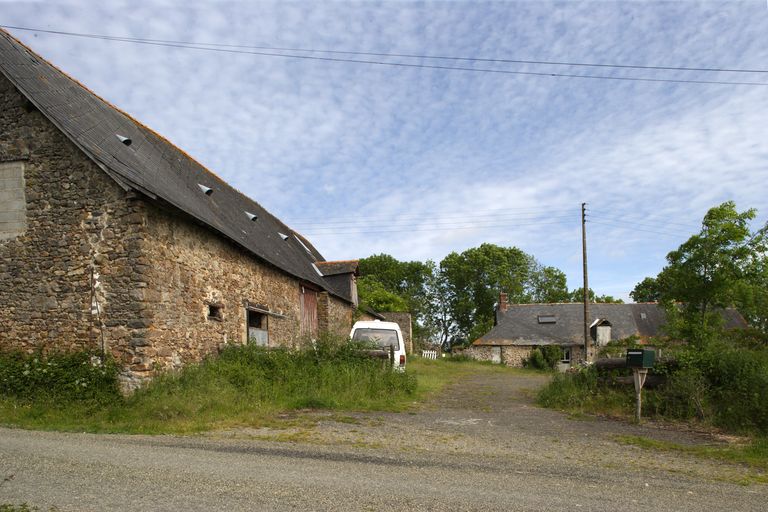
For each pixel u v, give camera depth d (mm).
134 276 9805
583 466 6094
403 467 5746
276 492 4641
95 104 13195
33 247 10250
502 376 23109
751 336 14195
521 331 42438
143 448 6242
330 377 11523
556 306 44125
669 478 5660
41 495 4379
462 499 4629
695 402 9508
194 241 11914
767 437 7766
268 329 16328
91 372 9344
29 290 10164
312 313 21391
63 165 10312
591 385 11312
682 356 10352
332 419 8727
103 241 9984
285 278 18156
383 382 12102
